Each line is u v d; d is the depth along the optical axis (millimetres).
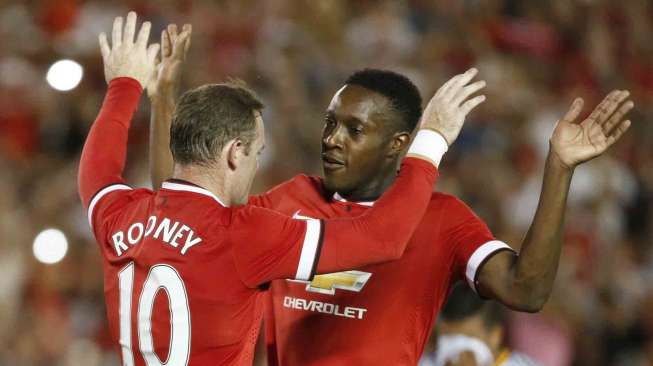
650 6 46188
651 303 32938
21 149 34719
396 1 41062
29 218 31000
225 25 38156
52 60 36875
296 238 11180
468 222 12359
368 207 12648
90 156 12547
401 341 12328
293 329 12641
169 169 13922
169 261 11219
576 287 31484
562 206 11492
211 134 11367
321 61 38688
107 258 11766
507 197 34312
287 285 12750
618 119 11523
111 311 11688
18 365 26625
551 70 41906
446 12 41562
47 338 27000
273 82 36812
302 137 35594
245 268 11156
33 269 28641
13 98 35438
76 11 37844
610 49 43562
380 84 12578
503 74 39344
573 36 43031
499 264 11836
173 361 11180
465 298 14477
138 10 37969
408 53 39594
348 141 12469
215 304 11141
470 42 40656
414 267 12320
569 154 11492
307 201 12984
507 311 15039
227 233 11188
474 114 37031
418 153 11773
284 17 39719
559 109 39562
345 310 12406
